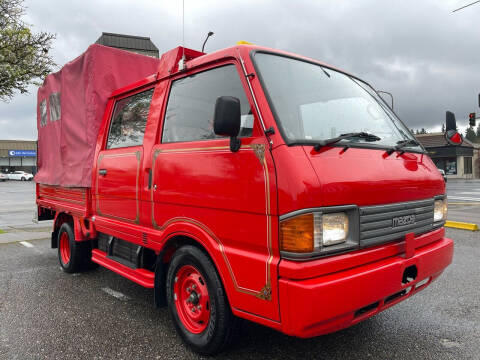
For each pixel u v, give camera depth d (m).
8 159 63.19
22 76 9.67
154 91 3.62
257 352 2.98
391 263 2.54
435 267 2.96
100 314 3.86
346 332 3.34
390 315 3.73
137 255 3.63
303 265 2.18
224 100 2.38
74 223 4.94
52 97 5.64
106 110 4.39
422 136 43.62
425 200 2.97
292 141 2.34
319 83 3.09
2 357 2.96
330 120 2.95
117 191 3.88
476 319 3.62
